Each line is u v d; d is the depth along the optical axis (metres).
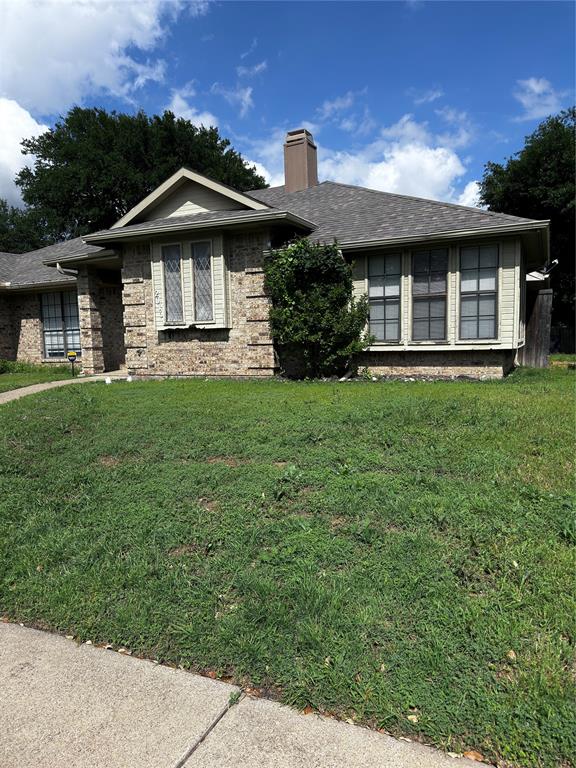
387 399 7.49
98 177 33.22
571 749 1.88
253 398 8.16
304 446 5.29
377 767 1.86
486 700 2.08
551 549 3.13
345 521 3.62
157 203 12.94
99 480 4.75
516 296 10.24
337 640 2.47
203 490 4.31
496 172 29.52
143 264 13.05
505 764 1.85
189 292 12.26
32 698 2.30
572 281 28.50
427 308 10.95
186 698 2.26
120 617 2.80
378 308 11.40
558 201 26.67
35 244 42.72
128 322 13.33
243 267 11.95
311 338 11.25
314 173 17.14
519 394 7.87
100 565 3.34
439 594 2.75
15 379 13.91
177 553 3.43
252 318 11.92
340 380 11.20
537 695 2.09
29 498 4.48
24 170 40.34
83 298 15.09
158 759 1.93
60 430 6.45
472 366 10.86
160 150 34.31
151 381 11.93
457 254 10.55
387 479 4.24
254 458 5.04
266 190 17.48
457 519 3.50
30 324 17.88
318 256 11.04
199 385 10.50
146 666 2.50
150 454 5.36
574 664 2.28
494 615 2.56
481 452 4.85
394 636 2.47
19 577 3.35
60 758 1.96
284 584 2.95
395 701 2.12
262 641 2.52
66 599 3.04
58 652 2.64
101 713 2.19
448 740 1.95
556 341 26.92
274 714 2.14
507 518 3.51
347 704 2.14
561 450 4.86
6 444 5.91
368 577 2.95
